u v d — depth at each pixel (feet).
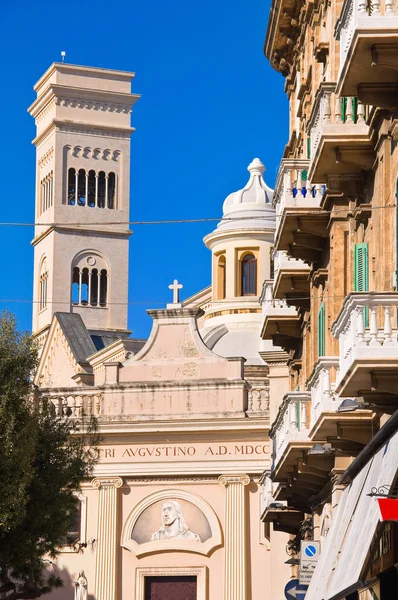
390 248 148.36
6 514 203.10
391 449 133.49
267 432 320.29
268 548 315.58
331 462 190.60
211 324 414.21
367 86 139.95
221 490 320.91
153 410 327.88
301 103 231.09
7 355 212.84
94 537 321.52
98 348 471.21
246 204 427.74
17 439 208.74
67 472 224.94
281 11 232.32
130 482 325.01
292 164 193.88
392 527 131.23
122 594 318.86
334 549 160.66
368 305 135.44
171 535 320.29
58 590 319.27
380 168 153.38
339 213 182.80
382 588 138.00
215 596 315.99
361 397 147.95
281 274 216.95
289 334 241.35
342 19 137.18
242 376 329.11
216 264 423.64
